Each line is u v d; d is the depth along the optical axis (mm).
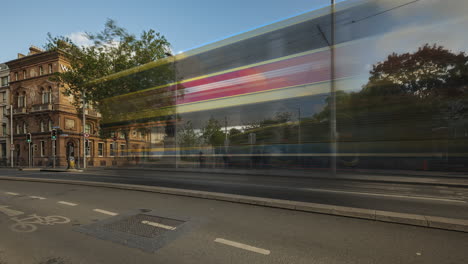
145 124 18781
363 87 13172
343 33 11625
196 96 14812
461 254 3008
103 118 20484
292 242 3383
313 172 12578
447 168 13062
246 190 7371
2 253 3109
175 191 6773
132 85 17953
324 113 13234
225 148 17750
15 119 34562
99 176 12648
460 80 12766
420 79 13172
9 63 34969
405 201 5844
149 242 3402
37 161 31547
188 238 3541
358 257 2926
